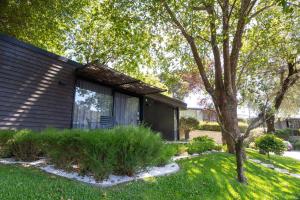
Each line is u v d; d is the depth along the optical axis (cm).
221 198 461
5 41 639
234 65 913
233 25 888
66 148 443
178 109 1766
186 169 573
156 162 527
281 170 897
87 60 1459
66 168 461
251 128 585
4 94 626
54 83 784
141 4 845
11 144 552
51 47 1292
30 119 692
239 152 598
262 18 994
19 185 351
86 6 1122
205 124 2536
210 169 612
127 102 1191
